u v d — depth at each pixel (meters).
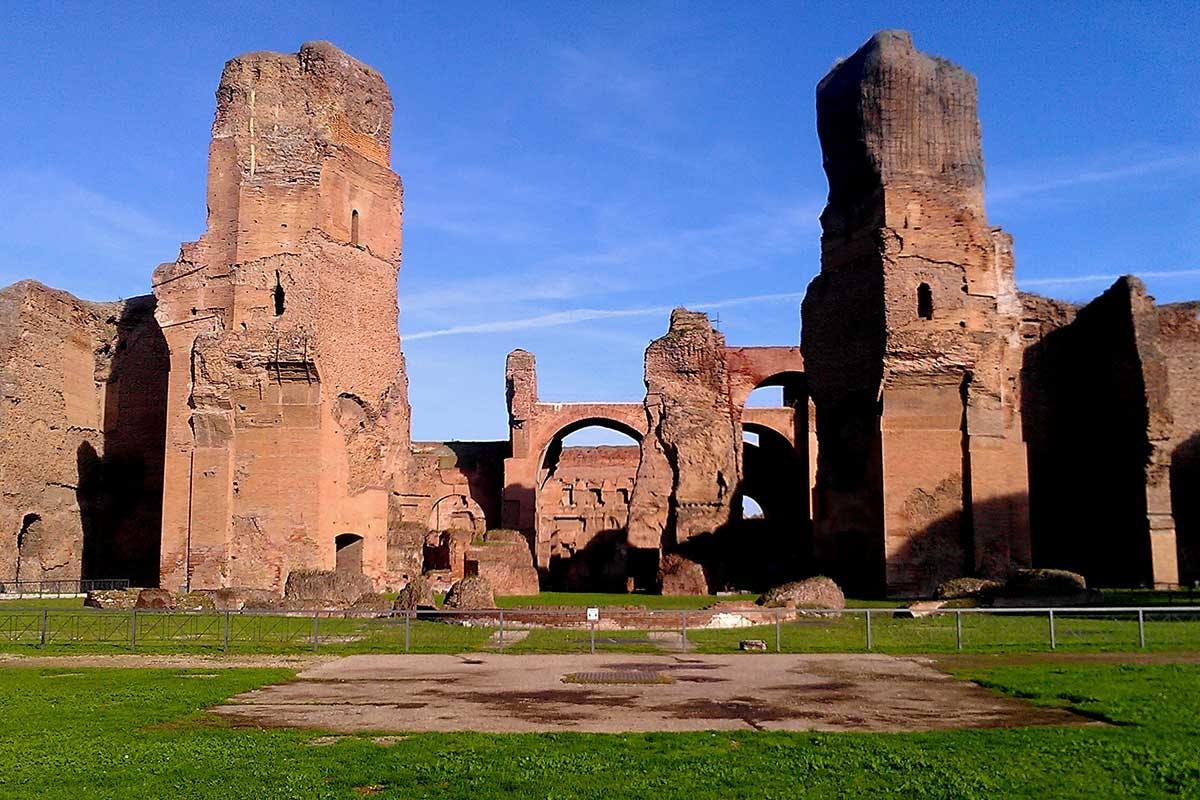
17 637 21.61
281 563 35.06
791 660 17.80
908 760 9.75
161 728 11.74
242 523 35.50
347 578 31.30
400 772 9.38
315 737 11.23
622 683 15.20
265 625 23.70
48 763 9.82
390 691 14.56
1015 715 12.29
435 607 26.69
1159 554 37.53
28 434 41.06
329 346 36.38
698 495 43.03
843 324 35.44
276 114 37.16
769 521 53.59
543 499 62.56
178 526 36.12
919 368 33.22
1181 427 43.31
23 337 40.97
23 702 13.33
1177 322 44.19
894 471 33.12
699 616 23.34
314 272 35.94
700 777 9.20
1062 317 45.09
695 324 44.56
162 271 37.59
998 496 32.94
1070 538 43.53
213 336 36.19
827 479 35.62
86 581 41.66
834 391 35.56
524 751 10.27
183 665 17.56
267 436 35.81
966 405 33.34
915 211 34.00
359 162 38.75
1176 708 12.19
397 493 43.03
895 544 32.78
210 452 35.91
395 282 40.50
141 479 45.22
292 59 37.59
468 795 8.64
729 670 16.59
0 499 39.22
